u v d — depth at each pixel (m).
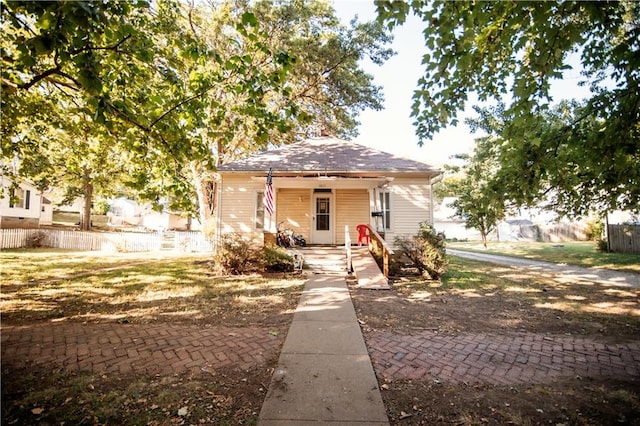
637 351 4.44
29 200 26.20
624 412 3.00
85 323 5.48
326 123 19.75
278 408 2.98
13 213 24.66
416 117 4.09
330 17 16.67
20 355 4.12
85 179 26.56
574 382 3.57
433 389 3.39
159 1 7.08
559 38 3.15
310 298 7.25
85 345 4.48
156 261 14.50
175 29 6.98
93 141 9.61
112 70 5.93
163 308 6.47
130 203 51.97
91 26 3.37
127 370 3.75
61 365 3.85
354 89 18.19
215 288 8.36
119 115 4.92
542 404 3.13
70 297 7.39
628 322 5.75
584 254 16.53
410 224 12.77
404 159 13.73
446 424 2.81
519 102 3.67
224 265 10.61
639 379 3.65
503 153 4.15
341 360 4.02
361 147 15.34
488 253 19.38
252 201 13.26
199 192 18.84
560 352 4.39
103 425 2.75
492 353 4.35
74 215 49.91
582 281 9.77
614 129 3.58
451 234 42.31
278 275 10.12
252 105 5.33
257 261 10.74
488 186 4.39
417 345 4.61
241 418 2.86
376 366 3.93
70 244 21.00
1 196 9.77
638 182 3.84
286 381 3.48
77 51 3.57
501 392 3.35
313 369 3.77
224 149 19.48
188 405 3.05
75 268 11.98
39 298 7.28
